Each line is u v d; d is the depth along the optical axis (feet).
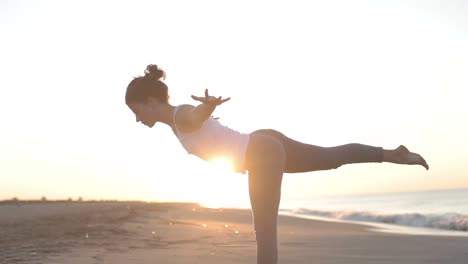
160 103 12.53
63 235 36.91
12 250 27.66
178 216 84.38
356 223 73.87
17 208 88.79
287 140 12.39
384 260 26.76
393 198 271.90
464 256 28.48
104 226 47.91
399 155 12.19
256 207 12.03
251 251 28.63
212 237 38.65
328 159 12.24
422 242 37.04
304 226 63.41
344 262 25.86
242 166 12.12
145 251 28.12
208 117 11.61
